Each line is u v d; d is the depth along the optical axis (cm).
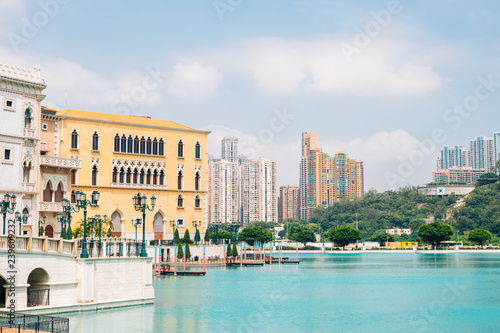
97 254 6272
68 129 12269
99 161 12700
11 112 8144
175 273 11662
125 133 13088
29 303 5469
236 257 16375
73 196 12306
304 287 9662
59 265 5659
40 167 9694
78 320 5459
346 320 6244
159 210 13538
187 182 14025
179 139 13912
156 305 6688
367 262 18012
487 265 15938
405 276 12162
